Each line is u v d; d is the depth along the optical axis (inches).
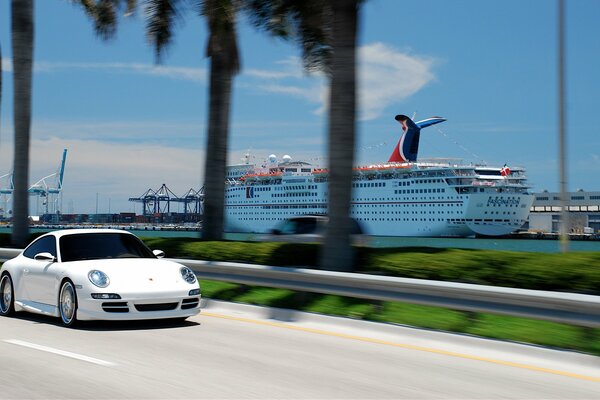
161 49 654.5
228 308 452.1
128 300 350.3
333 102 515.2
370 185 3348.9
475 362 288.8
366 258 463.8
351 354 300.4
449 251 425.7
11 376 244.2
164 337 337.7
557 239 3777.1
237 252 545.3
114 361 272.8
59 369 256.7
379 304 401.7
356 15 522.3
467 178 3090.6
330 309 424.5
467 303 340.8
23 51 806.5
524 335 337.4
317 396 220.4
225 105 679.1
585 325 297.6
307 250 515.8
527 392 235.6
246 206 3762.3
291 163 3811.5
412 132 3486.7
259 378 245.3
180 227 6033.5
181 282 370.6
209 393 220.7
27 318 407.5
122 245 406.3
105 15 728.3
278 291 495.8
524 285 368.5
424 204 3166.8
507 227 3115.2
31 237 791.7
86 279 355.3
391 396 223.6
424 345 327.3
